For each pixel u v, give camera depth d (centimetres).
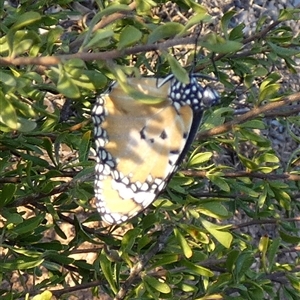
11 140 28
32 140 29
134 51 20
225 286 28
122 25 28
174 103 23
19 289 40
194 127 23
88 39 20
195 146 33
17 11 28
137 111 24
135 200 25
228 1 57
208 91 23
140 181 24
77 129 31
